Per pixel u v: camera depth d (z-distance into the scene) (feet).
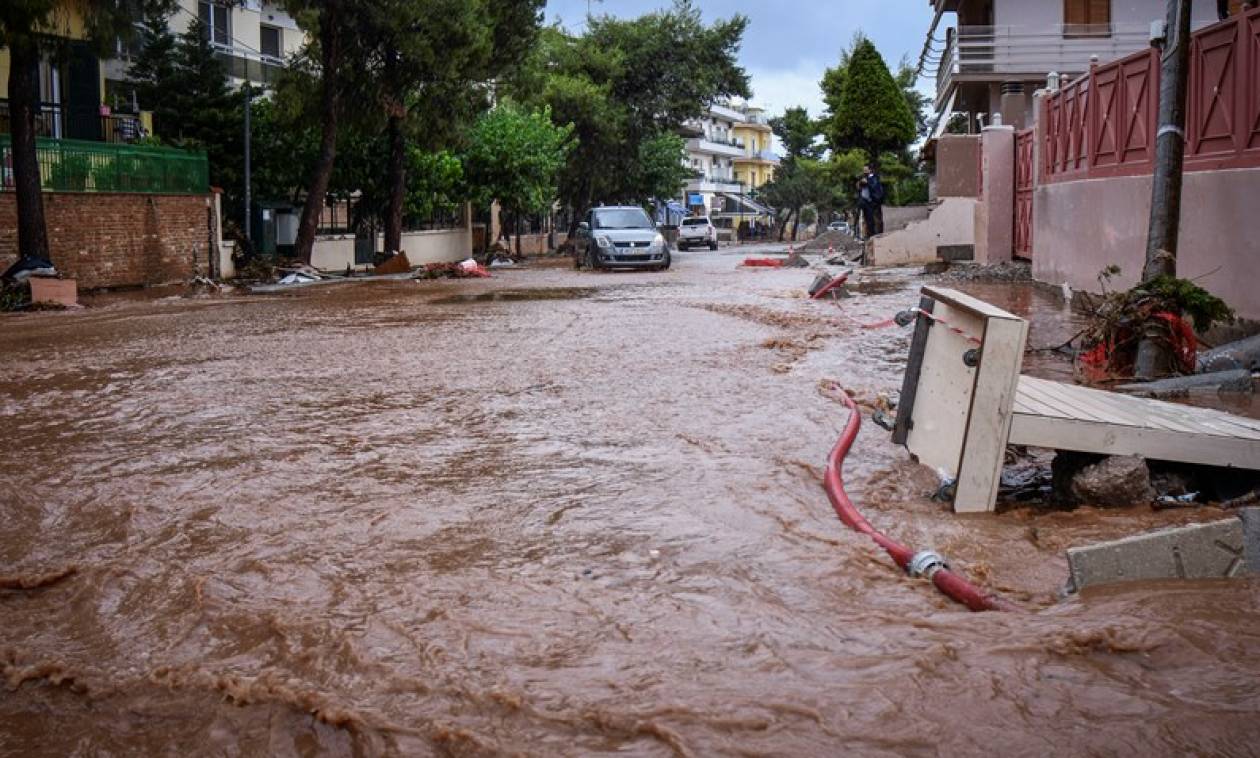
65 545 18.20
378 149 123.03
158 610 15.07
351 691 12.14
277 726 11.49
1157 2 119.75
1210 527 14.70
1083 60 119.85
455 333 48.37
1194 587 14.25
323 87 102.63
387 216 121.49
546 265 127.44
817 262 114.11
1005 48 120.78
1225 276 39.24
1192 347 32.96
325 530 18.62
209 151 112.98
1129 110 50.67
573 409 29.37
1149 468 20.31
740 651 12.85
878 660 12.29
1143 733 10.32
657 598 14.89
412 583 15.74
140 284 87.51
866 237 122.11
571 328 49.29
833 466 21.50
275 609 14.75
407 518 19.22
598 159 179.93
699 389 31.96
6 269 76.89
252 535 18.38
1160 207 34.04
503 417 28.48
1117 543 14.65
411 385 33.99
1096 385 31.63
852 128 167.43
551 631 13.69
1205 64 40.88
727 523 18.57
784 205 329.11
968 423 19.06
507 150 142.31
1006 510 19.52
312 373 36.86
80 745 11.37
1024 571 16.08
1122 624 12.73
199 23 117.80
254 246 109.40
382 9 100.94
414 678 12.31
